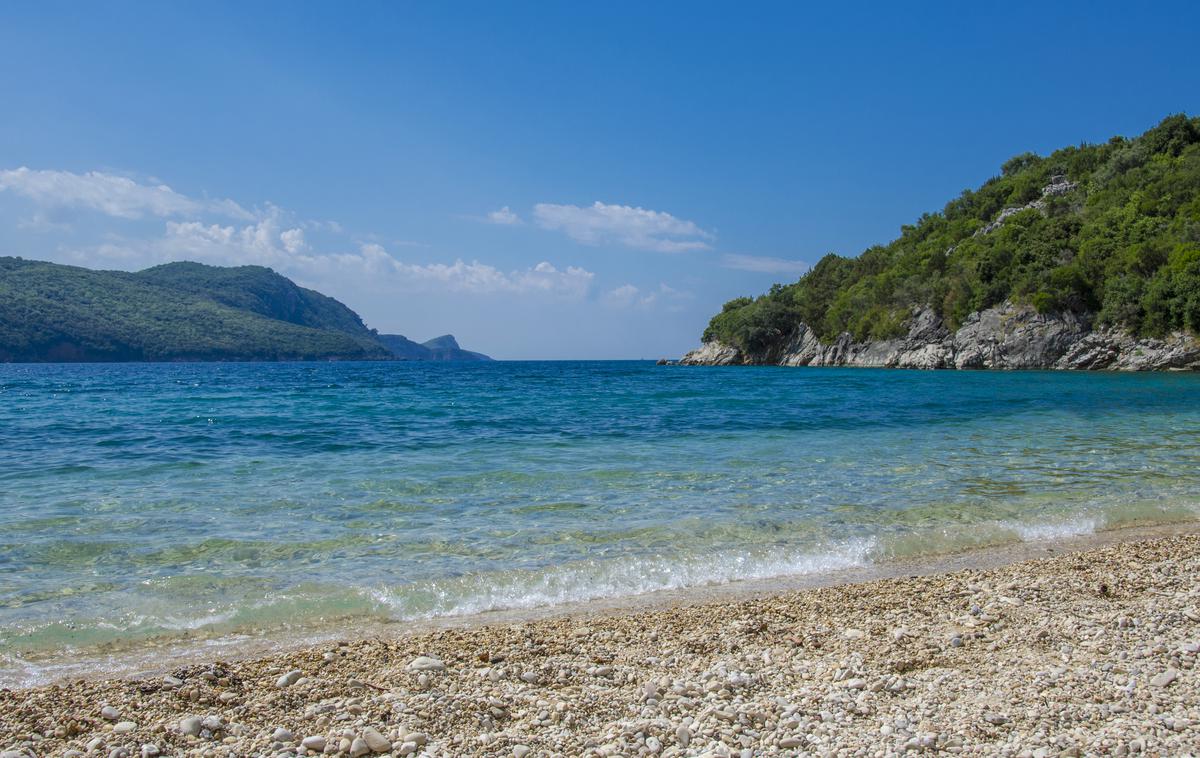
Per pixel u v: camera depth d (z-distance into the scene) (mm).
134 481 15805
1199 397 42812
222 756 4973
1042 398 42812
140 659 7066
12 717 5488
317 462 18422
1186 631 7406
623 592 9250
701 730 5336
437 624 8133
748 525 12305
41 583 9141
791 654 7062
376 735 5168
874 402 40125
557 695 6023
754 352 143500
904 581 9398
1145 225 90438
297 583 9281
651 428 26719
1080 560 10234
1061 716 5496
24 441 22812
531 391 53750
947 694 5980
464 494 14555
